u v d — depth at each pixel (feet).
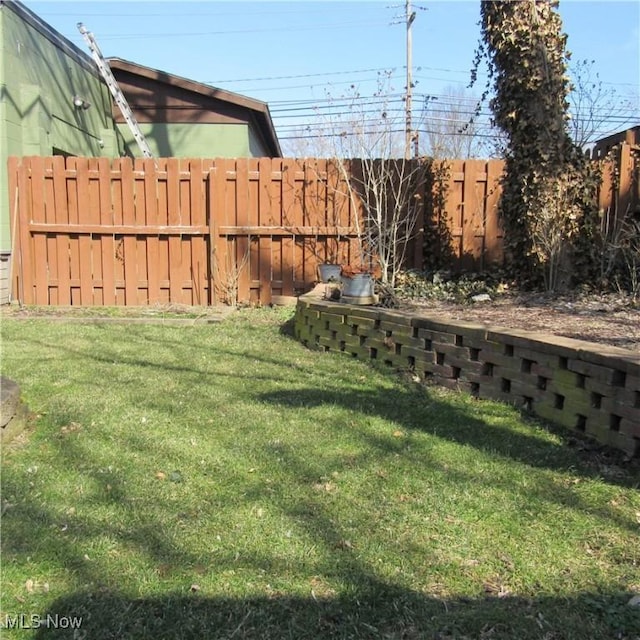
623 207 27.30
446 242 29.81
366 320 19.34
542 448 12.01
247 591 7.58
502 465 11.22
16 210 29.58
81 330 23.93
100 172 29.58
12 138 29.81
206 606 7.31
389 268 29.01
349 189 29.01
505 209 25.46
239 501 9.77
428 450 11.91
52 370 17.46
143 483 10.37
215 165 29.55
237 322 26.25
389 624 7.05
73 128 36.42
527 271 25.54
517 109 23.76
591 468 11.09
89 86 39.24
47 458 11.36
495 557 8.31
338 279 25.66
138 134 38.50
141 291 30.25
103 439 12.30
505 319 18.25
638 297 22.57
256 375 17.42
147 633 6.91
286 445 12.09
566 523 9.14
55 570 7.95
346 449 11.95
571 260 24.45
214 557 8.23
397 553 8.37
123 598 7.44
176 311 28.43
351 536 8.77
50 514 9.25
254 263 30.19
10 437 12.26
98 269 30.04
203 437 12.49
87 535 8.71
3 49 28.73
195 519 9.20
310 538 8.71
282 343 22.15
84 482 10.37
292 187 29.78
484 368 15.33
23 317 26.58
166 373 17.46
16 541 8.54
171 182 29.71
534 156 23.84
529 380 14.07
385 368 18.20
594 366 12.12
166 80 41.91
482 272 28.45
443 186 29.55
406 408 14.53
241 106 42.78
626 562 8.16
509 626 6.98
